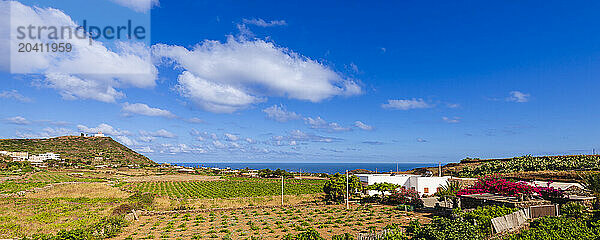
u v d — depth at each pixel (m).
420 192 52.94
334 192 55.09
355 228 32.97
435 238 20.42
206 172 174.00
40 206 52.53
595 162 69.19
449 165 117.81
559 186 41.03
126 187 91.31
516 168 78.44
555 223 24.56
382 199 51.78
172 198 67.62
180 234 32.25
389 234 24.45
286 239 25.03
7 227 36.53
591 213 30.14
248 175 150.00
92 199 61.50
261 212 45.53
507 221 25.75
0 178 105.75
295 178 133.50
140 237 31.41
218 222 38.38
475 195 36.91
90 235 30.16
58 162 192.88
